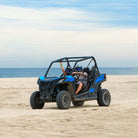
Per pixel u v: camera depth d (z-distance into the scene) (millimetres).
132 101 12750
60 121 7238
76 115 8141
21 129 6332
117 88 20859
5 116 8641
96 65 11750
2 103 13344
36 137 5551
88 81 11453
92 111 8852
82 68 11555
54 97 10742
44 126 6641
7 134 5832
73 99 10812
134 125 6523
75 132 5938
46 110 10180
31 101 10875
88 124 6762
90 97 11289
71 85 10711
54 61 11406
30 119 7664
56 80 10453
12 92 18328
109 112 8516
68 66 11523
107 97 11578
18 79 33656
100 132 5895
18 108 11328
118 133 5781
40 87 10680
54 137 5527
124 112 8430
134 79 32438
